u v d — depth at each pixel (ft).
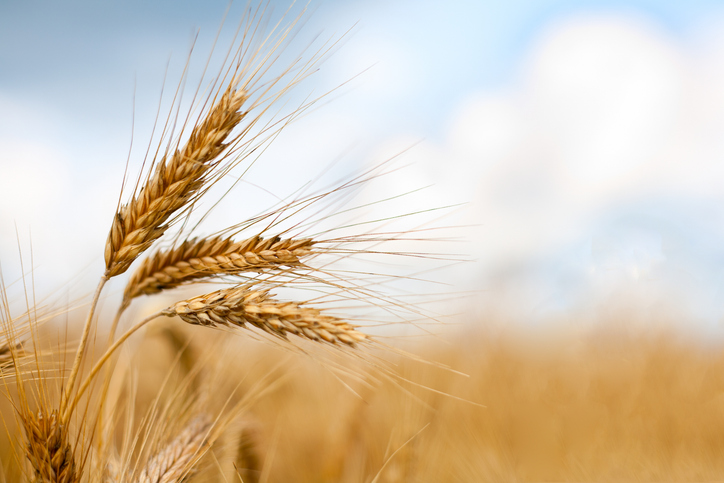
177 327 2.04
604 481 2.20
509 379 3.13
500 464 2.18
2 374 1.62
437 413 2.16
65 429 1.55
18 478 1.72
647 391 2.89
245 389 2.00
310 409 2.29
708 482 2.16
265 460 1.94
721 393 2.85
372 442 2.13
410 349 2.07
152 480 1.66
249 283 1.61
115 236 1.58
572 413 2.72
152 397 1.98
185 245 1.62
